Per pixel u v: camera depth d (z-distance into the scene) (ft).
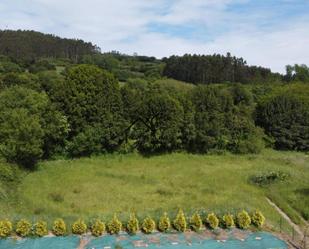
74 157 116.67
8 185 79.61
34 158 101.50
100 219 62.39
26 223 58.49
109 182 92.17
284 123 149.07
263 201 80.94
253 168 110.01
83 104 115.34
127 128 125.80
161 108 125.80
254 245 58.90
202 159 122.42
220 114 131.95
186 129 129.49
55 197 77.41
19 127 95.25
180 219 62.18
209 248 57.21
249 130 134.92
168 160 119.24
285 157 129.39
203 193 84.48
